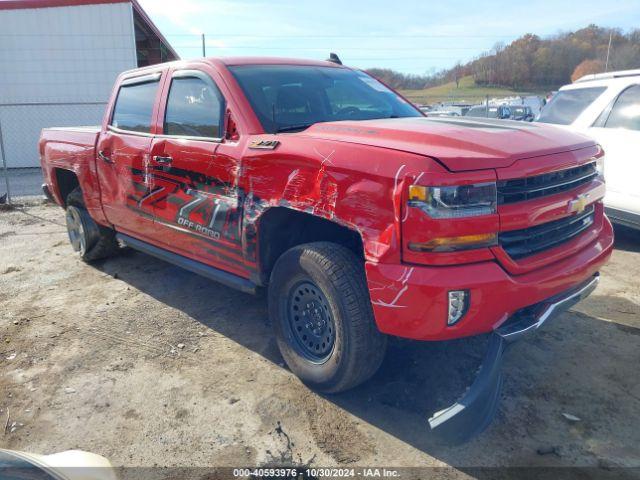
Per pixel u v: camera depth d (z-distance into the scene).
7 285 5.29
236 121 3.46
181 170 3.80
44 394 3.30
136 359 3.70
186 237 3.93
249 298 4.72
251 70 3.81
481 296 2.45
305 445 2.76
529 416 2.93
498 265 2.54
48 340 4.02
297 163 2.92
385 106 4.18
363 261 2.88
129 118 4.58
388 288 2.50
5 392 3.34
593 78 6.57
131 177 4.40
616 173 5.81
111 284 5.21
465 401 2.49
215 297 4.78
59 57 15.38
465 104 23.75
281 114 3.54
